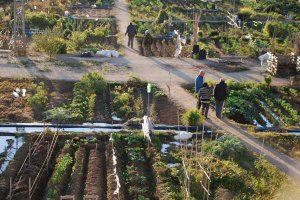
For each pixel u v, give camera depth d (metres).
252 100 28.39
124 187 18.88
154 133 22.86
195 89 27.02
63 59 32.75
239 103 27.33
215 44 40.47
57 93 27.25
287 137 23.50
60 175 19.05
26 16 42.44
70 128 23.47
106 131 23.17
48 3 51.56
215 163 20.38
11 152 21.22
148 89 24.72
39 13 44.34
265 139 23.16
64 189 18.58
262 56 34.22
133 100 26.97
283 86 30.30
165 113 25.48
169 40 41.41
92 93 27.25
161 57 35.22
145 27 44.00
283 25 46.88
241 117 26.36
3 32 39.88
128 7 53.81
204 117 24.80
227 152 21.28
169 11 52.06
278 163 21.05
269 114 26.61
